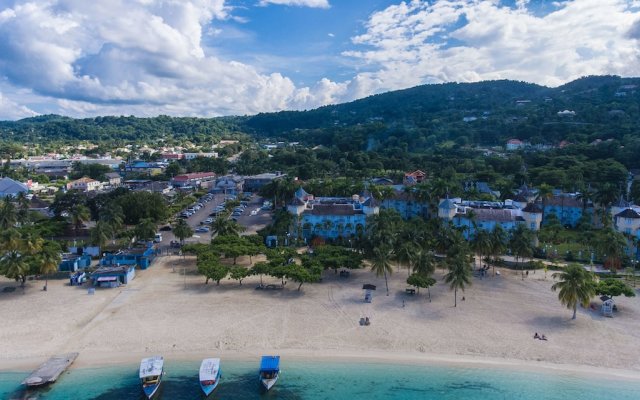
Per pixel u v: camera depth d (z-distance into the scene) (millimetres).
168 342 86188
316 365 80062
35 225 162625
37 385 72750
